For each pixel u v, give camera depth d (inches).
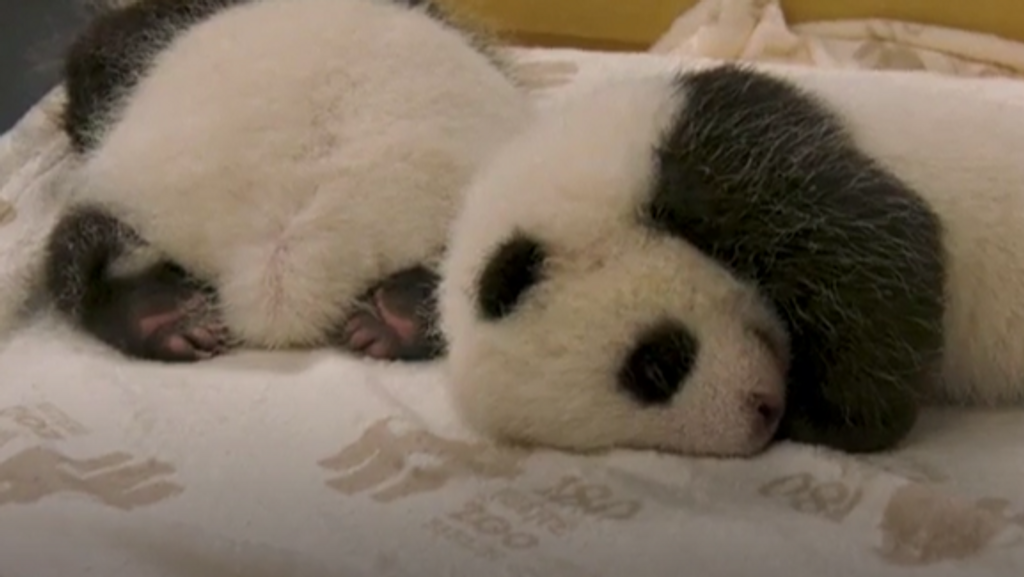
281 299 43.9
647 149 40.7
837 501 39.8
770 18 55.8
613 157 40.8
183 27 46.2
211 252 44.2
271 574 38.8
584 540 39.3
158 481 40.4
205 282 44.4
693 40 55.6
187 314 44.2
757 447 40.5
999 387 42.0
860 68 53.2
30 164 48.3
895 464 40.6
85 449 41.1
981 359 41.8
